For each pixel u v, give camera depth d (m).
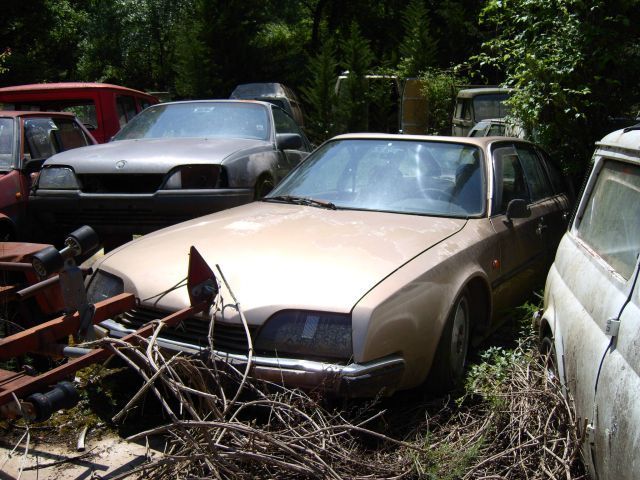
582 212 3.79
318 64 20.88
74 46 25.17
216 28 26.47
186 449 3.02
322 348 3.41
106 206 6.74
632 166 3.11
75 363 2.64
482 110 14.08
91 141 9.06
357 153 5.40
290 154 8.33
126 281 3.96
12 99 11.49
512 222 4.99
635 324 2.43
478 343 4.55
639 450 2.18
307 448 2.94
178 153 6.91
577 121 7.36
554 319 3.60
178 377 3.08
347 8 30.53
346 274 3.67
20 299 3.80
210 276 3.56
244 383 3.26
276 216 4.73
